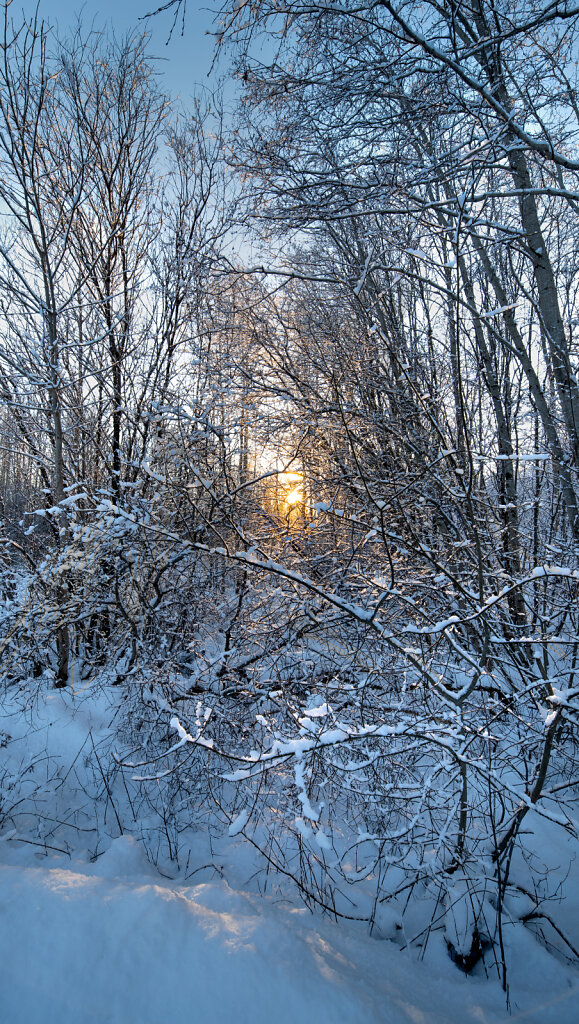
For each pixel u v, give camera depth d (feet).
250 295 22.77
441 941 11.08
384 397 20.72
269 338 21.68
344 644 18.17
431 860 12.13
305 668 17.75
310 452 20.18
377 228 20.74
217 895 10.28
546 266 17.33
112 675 20.56
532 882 12.39
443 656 16.72
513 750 14.57
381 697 15.99
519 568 18.19
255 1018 7.23
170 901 8.93
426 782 11.50
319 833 9.48
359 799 14.23
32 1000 7.16
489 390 20.20
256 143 18.53
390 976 9.59
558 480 17.44
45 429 21.47
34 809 14.92
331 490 19.72
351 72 15.24
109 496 21.70
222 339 23.29
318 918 10.83
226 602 20.70
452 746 11.85
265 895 11.97
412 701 14.84
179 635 20.21
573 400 16.96
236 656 19.77
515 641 12.84
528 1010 9.51
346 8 13.73
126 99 25.53
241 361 21.68
